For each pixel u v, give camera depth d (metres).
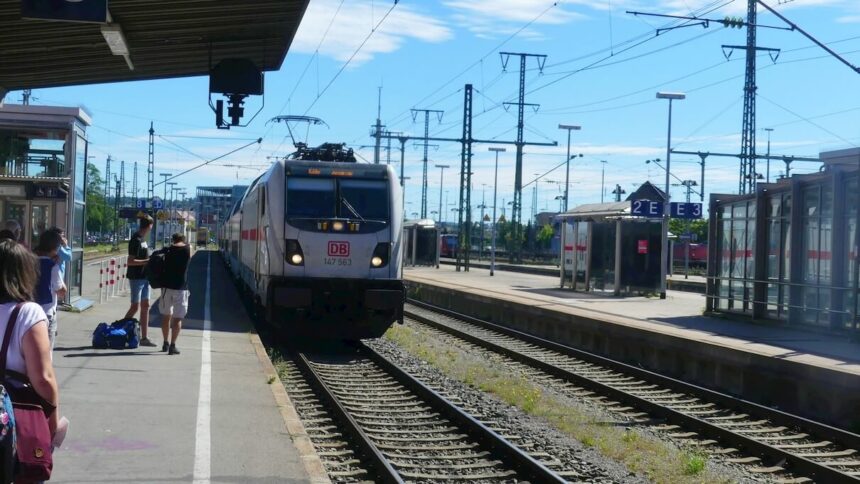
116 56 15.88
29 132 19.61
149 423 9.48
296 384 14.61
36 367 4.82
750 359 15.88
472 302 32.31
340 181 18.70
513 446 9.93
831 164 19.34
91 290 28.09
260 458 8.30
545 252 100.81
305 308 18.19
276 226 18.31
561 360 19.47
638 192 55.16
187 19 14.06
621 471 9.73
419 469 9.38
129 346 14.73
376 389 14.37
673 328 20.41
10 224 10.08
